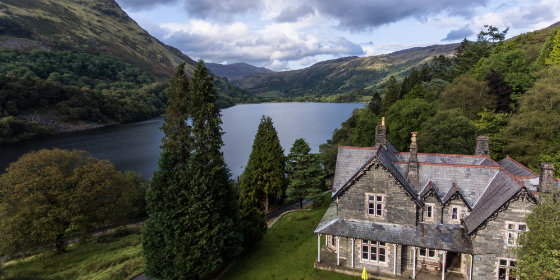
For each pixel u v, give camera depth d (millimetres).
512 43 99375
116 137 152750
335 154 77375
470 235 26609
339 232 29984
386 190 29250
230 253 33719
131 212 62094
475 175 29859
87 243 49094
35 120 151000
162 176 31688
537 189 26641
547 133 42625
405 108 72000
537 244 19250
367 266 30047
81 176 48250
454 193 28297
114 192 52562
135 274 35750
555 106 43906
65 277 37844
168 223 30312
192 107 32562
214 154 33125
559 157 40094
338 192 30656
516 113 57500
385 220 29656
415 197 28375
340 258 32750
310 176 56906
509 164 34938
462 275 28500
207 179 31500
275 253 38250
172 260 30734
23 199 41875
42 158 47438
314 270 31547
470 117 61281
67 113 168625
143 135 159375
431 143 52469
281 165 59375
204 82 32031
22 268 41750
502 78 64438
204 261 30688
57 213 42750
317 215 50688
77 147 126875
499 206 24875
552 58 64938
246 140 150500
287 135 158875
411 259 29594
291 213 54469
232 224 33344
